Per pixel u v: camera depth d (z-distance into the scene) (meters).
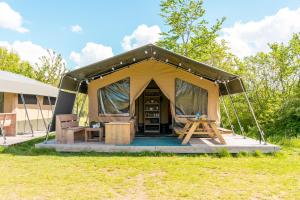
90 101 9.73
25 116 11.95
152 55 8.94
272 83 14.25
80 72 8.35
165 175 5.17
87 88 10.49
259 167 5.84
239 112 14.27
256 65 14.54
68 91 8.97
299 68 13.64
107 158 6.61
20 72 23.84
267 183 4.70
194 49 18.69
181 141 8.53
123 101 9.73
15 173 5.22
